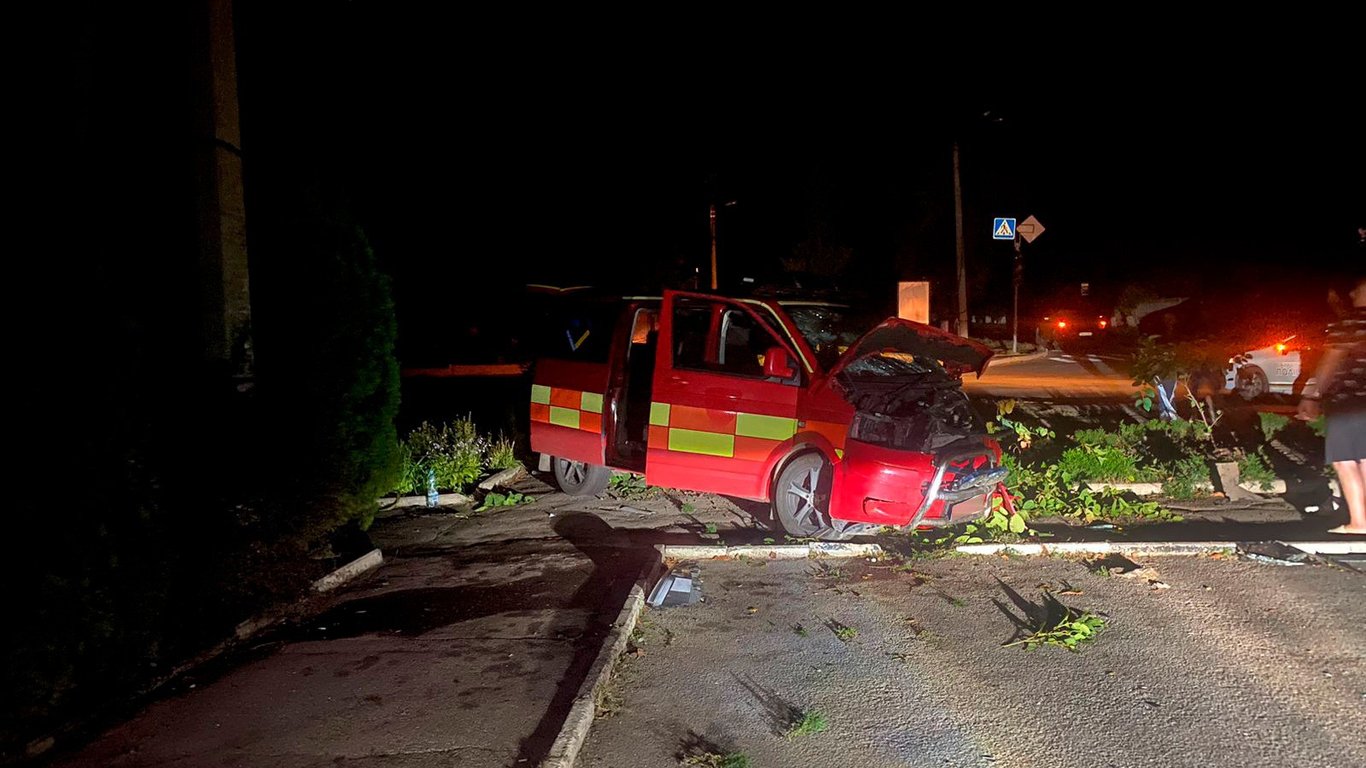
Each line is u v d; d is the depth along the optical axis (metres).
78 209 4.58
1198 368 10.10
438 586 5.94
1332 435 6.41
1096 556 6.20
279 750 3.79
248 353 6.14
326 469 6.22
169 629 4.73
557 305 8.55
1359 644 4.65
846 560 6.28
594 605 5.46
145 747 3.85
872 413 6.52
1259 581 5.61
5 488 3.80
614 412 7.81
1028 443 8.36
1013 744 3.77
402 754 3.74
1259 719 3.93
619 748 3.79
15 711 3.76
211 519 5.19
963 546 6.34
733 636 4.97
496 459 9.69
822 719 3.99
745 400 6.96
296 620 5.39
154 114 5.97
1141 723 3.91
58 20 4.95
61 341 4.11
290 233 6.36
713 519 7.54
